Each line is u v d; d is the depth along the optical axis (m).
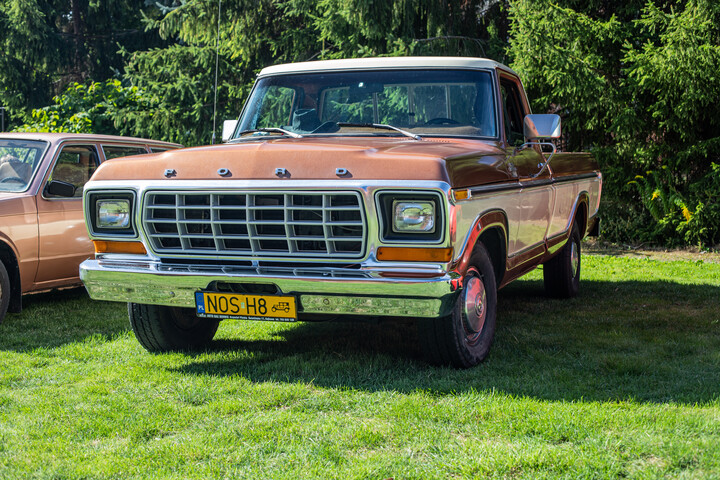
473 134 4.88
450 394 3.83
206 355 4.84
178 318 4.95
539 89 11.76
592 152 11.79
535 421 3.37
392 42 12.44
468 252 3.94
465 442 3.15
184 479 2.87
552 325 5.70
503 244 4.59
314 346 5.05
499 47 13.05
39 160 6.62
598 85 10.90
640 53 11.01
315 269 3.89
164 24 14.90
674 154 11.50
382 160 3.78
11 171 6.60
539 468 2.89
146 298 4.27
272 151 3.98
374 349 4.92
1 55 22.34
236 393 3.97
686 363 4.52
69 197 6.70
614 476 2.79
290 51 14.59
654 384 4.04
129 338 5.44
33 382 4.30
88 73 24.88
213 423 3.49
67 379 4.35
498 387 3.96
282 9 14.65
